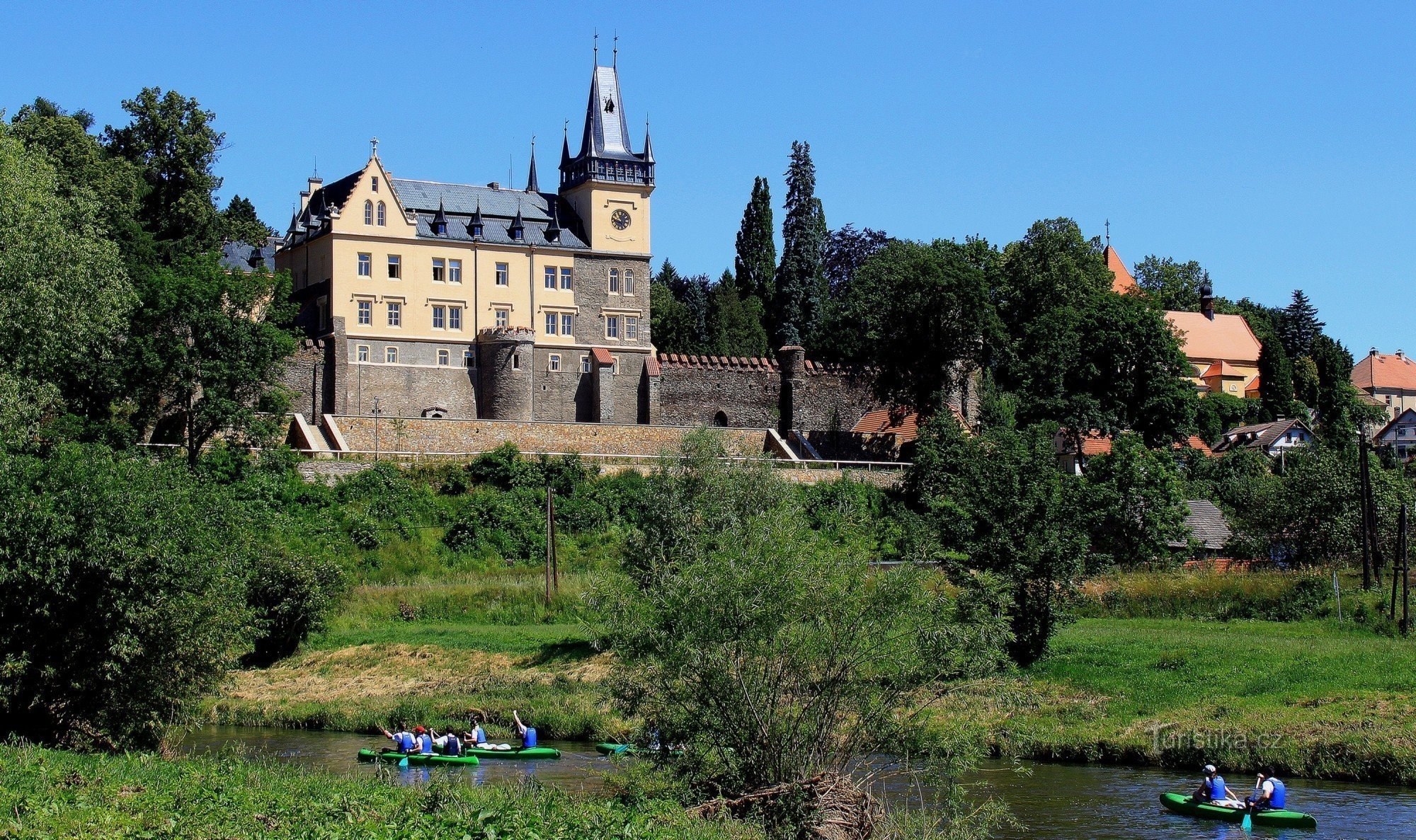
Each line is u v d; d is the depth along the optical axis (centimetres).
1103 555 5125
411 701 5097
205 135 9969
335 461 7881
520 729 4425
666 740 3122
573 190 10456
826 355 11562
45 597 3450
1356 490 7344
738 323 12700
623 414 10162
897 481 9175
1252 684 4600
